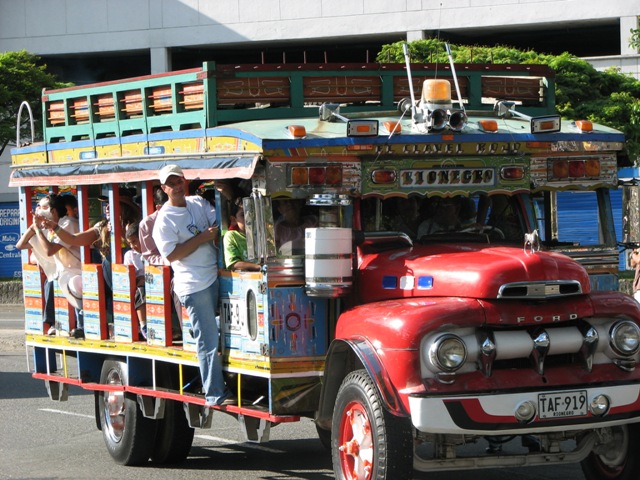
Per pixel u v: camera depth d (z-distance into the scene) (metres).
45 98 12.12
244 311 8.95
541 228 9.60
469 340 7.68
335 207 8.69
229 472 10.54
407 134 8.69
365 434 7.87
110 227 11.12
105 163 10.90
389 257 8.58
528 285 7.77
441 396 7.48
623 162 9.88
